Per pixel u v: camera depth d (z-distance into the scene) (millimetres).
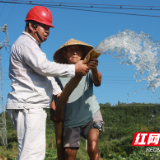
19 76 2742
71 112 3875
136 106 35781
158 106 34562
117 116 34281
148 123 30344
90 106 3914
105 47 2893
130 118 32906
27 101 2682
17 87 2729
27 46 2697
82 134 4008
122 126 30094
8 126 37031
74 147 3830
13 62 2777
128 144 18094
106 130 26297
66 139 3859
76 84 3227
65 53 3863
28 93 2709
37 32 2934
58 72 2643
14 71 2775
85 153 14281
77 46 3736
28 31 2967
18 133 2695
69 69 2703
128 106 36094
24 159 2594
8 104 2746
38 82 2758
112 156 13344
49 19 2992
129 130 24562
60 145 3957
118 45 2928
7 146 21203
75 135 3840
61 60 4078
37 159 2639
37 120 2680
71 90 3344
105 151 17047
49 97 2855
